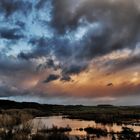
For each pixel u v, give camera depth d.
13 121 55.28
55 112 141.88
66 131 45.66
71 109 182.88
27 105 167.38
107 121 67.94
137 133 42.66
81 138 37.75
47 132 42.12
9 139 32.25
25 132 37.38
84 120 76.50
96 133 43.22
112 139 36.75
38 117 96.19
